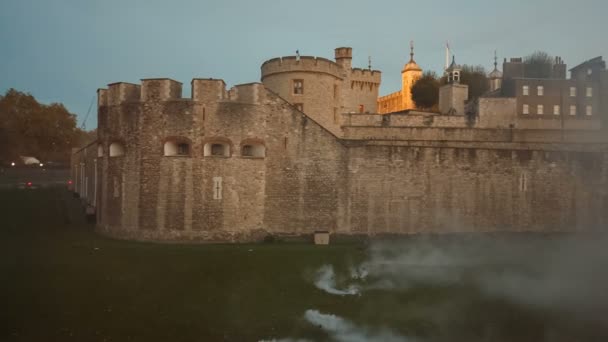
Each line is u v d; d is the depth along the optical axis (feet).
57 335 64.44
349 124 153.69
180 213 109.81
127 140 113.50
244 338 66.85
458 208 121.80
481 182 123.13
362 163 117.70
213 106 111.34
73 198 192.65
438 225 120.67
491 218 123.54
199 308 75.56
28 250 100.63
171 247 104.99
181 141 110.73
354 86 198.08
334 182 116.67
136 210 111.65
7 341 61.62
